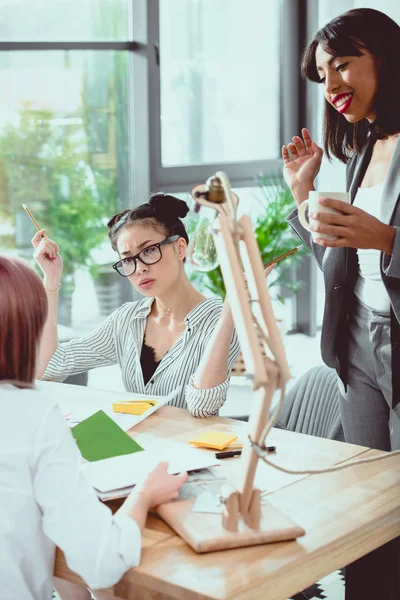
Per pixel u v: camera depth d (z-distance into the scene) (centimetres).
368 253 213
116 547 125
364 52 205
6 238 518
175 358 219
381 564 165
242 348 123
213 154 573
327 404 232
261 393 126
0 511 127
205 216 129
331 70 210
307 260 598
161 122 549
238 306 122
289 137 596
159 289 217
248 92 580
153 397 211
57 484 127
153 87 532
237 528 133
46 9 506
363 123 224
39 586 133
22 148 513
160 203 218
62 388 222
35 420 129
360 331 220
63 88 518
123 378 232
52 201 526
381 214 210
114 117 534
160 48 539
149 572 124
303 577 129
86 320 545
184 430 190
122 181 543
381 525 143
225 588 119
